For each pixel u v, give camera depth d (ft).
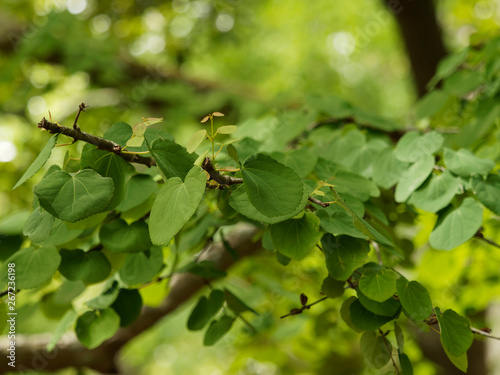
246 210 3.07
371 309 3.19
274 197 3.01
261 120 4.20
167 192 2.99
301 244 3.20
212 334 3.53
